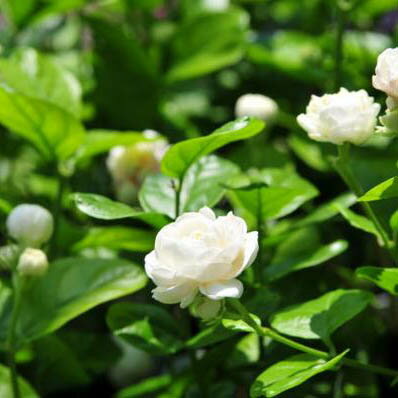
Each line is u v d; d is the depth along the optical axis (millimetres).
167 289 447
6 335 545
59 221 607
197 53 721
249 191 539
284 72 722
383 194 464
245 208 545
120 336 519
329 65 723
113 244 593
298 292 602
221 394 574
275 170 566
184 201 545
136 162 650
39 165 711
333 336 604
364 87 705
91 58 717
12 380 536
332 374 588
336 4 668
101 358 637
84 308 537
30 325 544
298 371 472
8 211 582
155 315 530
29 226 538
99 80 721
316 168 675
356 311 491
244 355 564
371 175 628
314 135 490
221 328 507
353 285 644
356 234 669
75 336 636
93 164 716
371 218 505
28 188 723
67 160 624
